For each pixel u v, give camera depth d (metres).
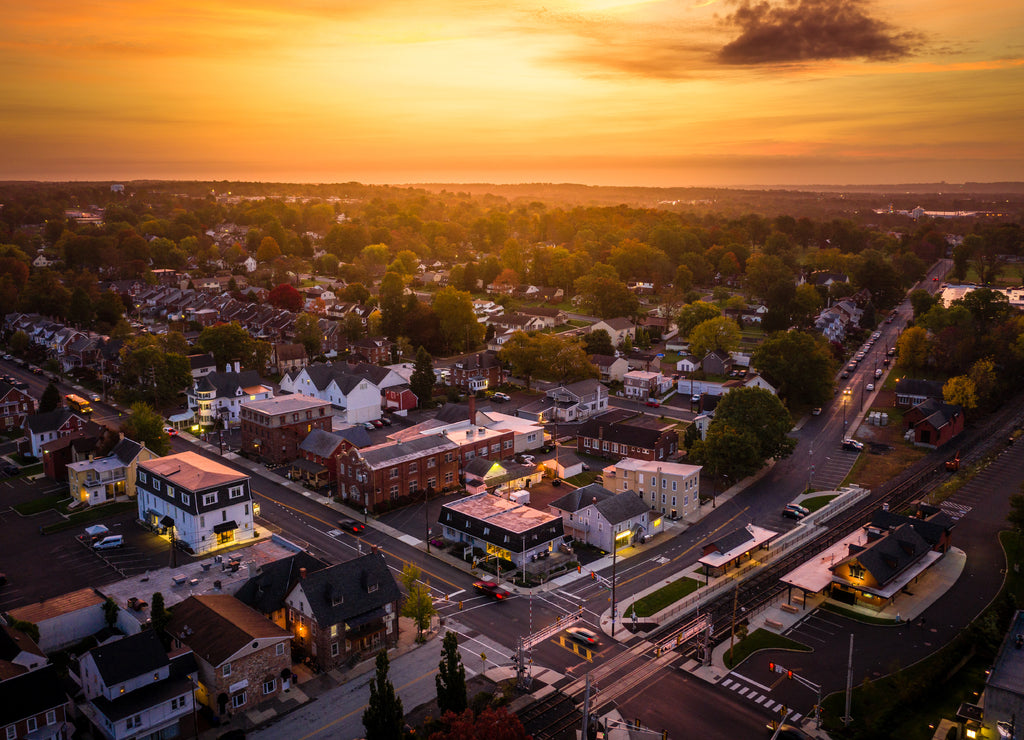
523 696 66.75
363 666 71.88
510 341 174.38
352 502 109.69
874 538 92.62
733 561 93.50
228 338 177.25
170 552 94.12
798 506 108.19
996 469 124.19
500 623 79.38
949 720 63.66
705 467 121.19
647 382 165.38
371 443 122.00
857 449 133.62
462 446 119.62
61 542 96.81
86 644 74.12
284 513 106.19
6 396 140.00
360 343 195.38
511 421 136.62
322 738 61.50
